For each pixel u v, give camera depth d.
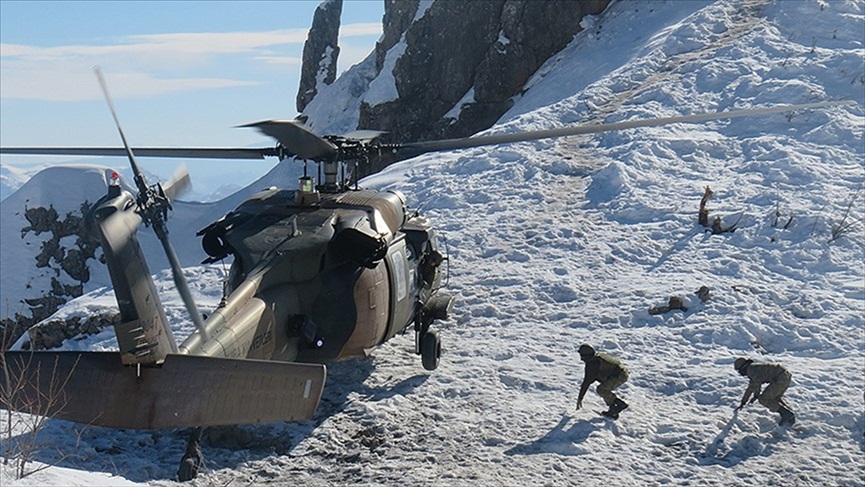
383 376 12.60
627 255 17.47
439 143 12.12
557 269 16.94
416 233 13.21
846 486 9.52
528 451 10.24
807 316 14.47
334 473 9.74
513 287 16.23
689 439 10.56
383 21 53.38
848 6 30.27
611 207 20.00
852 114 23.44
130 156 7.54
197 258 38.81
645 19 37.06
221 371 8.20
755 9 32.19
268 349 10.02
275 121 8.01
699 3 36.22
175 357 8.30
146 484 8.59
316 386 7.98
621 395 11.85
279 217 11.52
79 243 46.69
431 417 11.23
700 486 9.47
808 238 17.27
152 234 42.44
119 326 8.00
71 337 15.98
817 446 10.45
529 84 38.66
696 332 13.89
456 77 41.81
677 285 15.59
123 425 8.25
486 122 39.97
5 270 45.59
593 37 37.56
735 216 18.48
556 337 14.09
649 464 9.98
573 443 10.32
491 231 19.25
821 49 27.77
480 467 9.83
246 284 9.96
